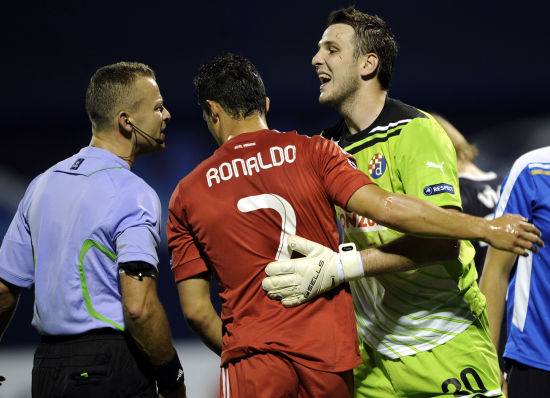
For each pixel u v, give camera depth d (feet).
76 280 31.71
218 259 30.78
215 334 32.24
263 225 29.94
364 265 30.22
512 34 130.00
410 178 31.94
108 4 130.11
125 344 31.96
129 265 30.60
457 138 55.01
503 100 135.13
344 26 34.50
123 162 33.83
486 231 28.22
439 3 128.88
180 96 132.57
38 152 135.64
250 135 31.12
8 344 111.04
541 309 35.04
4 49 131.64
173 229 31.86
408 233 28.78
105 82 34.32
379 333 35.50
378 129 33.83
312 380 29.58
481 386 34.32
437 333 34.40
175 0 129.80
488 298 37.50
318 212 30.17
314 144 30.42
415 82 133.39
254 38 131.03
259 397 29.71
